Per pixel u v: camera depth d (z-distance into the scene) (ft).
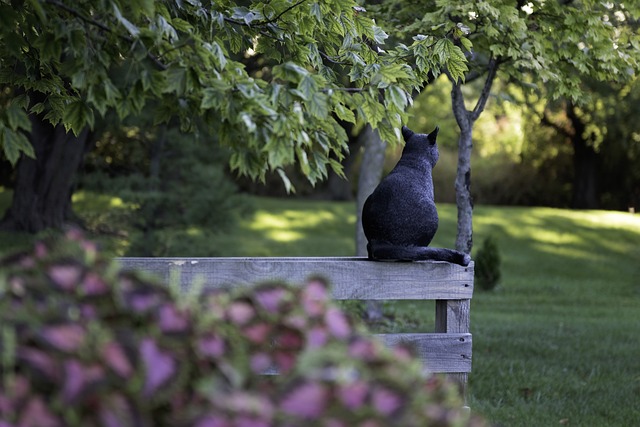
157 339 7.39
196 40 13.41
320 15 15.80
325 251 79.87
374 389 7.14
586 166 116.37
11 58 17.83
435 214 17.85
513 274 70.49
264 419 6.75
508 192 121.60
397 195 17.62
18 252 8.45
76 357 6.89
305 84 13.51
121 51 14.53
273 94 13.30
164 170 60.54
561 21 26.78
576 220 96.84
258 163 14.47
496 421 24.82
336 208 103.76
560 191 121.39
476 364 33.55
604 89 68.39
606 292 63.46
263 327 8.06
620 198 119.03
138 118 55.83
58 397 6.81
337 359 7.52
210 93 13.28
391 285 17.69
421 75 18.67
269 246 80.48
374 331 41.78
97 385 6.73
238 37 17.34
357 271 17.57
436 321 18.79
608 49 26.37
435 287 17.83
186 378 7.45
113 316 7.63
